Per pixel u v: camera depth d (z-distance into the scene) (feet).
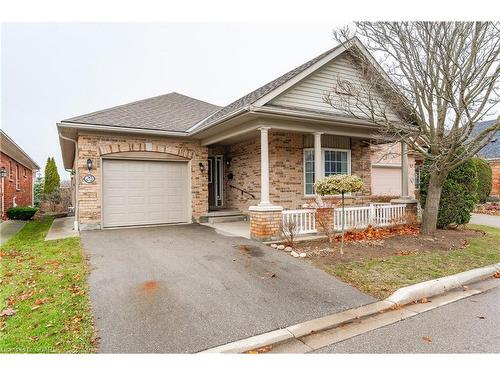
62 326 11.32
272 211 25.45
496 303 14.56
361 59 31.14
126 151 33.71
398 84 28.45
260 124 27.07
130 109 38.86
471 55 24.11
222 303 13.57
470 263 20.31
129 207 34.37
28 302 13.33
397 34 26.25
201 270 17.80
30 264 18.74
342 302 14.08
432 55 25.20
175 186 37.09
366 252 22.33
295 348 10.69
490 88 24.20
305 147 35.94
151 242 25.13
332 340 11.16
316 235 27.07
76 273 16.93
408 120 34.55
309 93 30.83
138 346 10.33
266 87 34.32
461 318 12.80
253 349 10.53
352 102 33.04
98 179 32.32
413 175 57.98
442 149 26.99
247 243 24.57
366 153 39.88
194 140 37.73
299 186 35.47
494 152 71.36
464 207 32.07
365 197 39.45
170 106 44.04
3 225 38.40
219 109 45.70
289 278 16.85
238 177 41.42
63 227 34.83
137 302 13.44
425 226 29.01
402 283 16.30
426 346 10.69
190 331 11.25
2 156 46.01
